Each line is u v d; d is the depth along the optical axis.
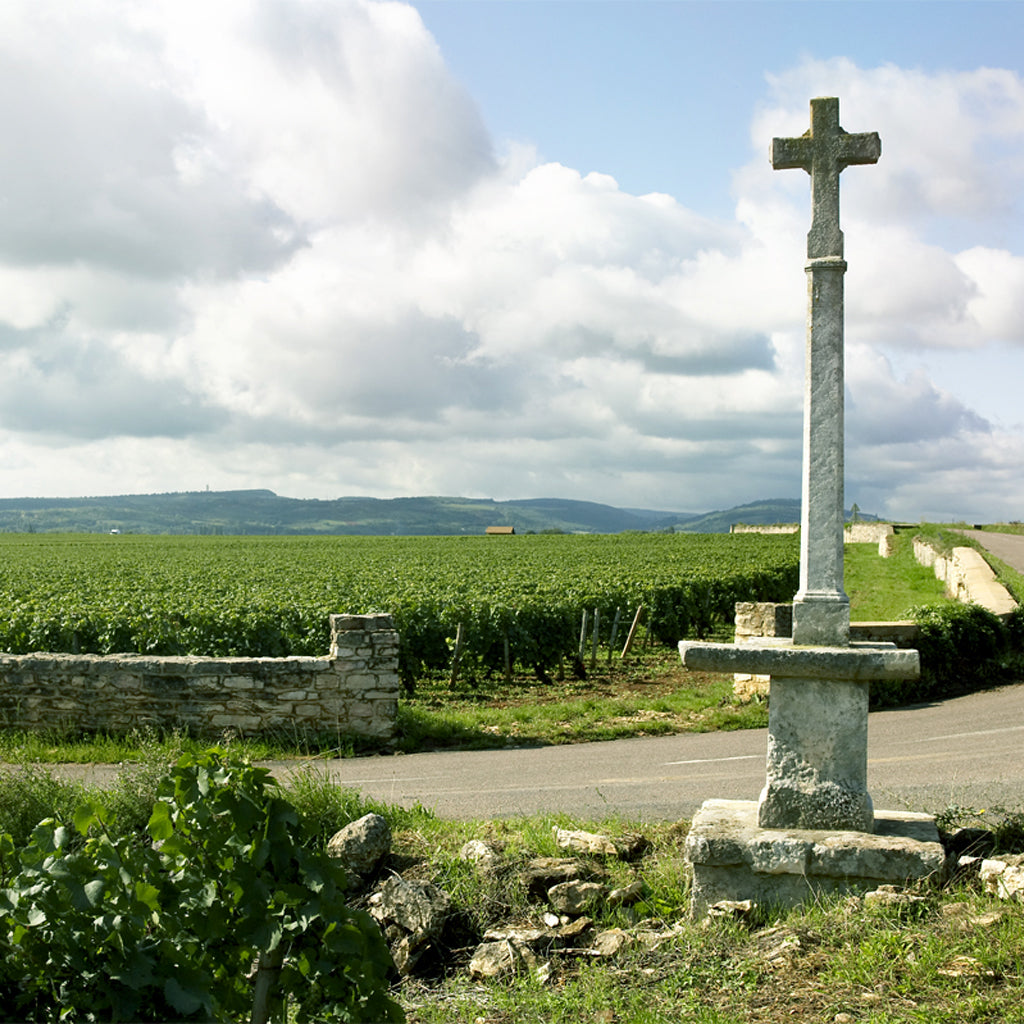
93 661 12.69
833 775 5.67
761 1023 4.16
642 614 24.17
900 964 4.47
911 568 41.28
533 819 7.76
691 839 5.59
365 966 3.22
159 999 3.06
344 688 12.55
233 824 3.31
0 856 3.41
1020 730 11.70
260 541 90.12
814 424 5.90
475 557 51.56
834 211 5.82
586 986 4.87
